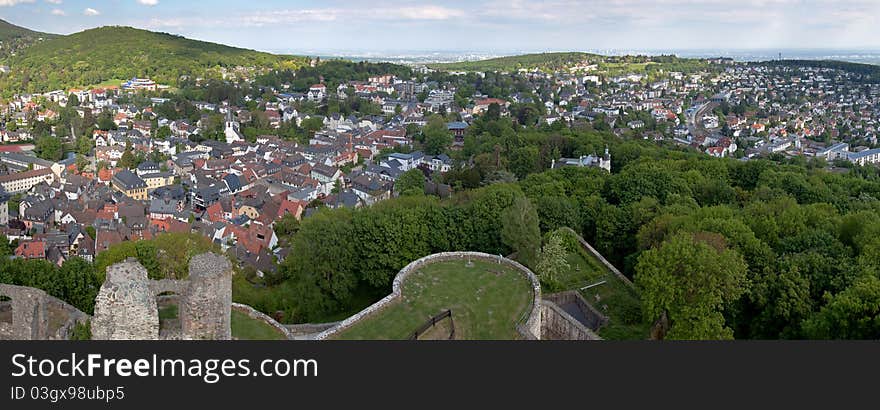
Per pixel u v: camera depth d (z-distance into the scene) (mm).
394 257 61188
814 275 50062
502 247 65938
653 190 92938
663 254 47969
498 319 43188
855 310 40938
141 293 29391
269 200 134750
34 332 33344
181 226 114312
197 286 29891
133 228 115062
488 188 94688
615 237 75500
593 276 60500
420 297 46250
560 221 76438
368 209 82438
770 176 104312
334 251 60500
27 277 52406
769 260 53344
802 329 43938
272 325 42125
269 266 86750
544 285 57656
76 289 54562
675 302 45469
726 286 45594
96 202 132125
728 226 59469
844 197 92875
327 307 61219
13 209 133750
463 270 51469
